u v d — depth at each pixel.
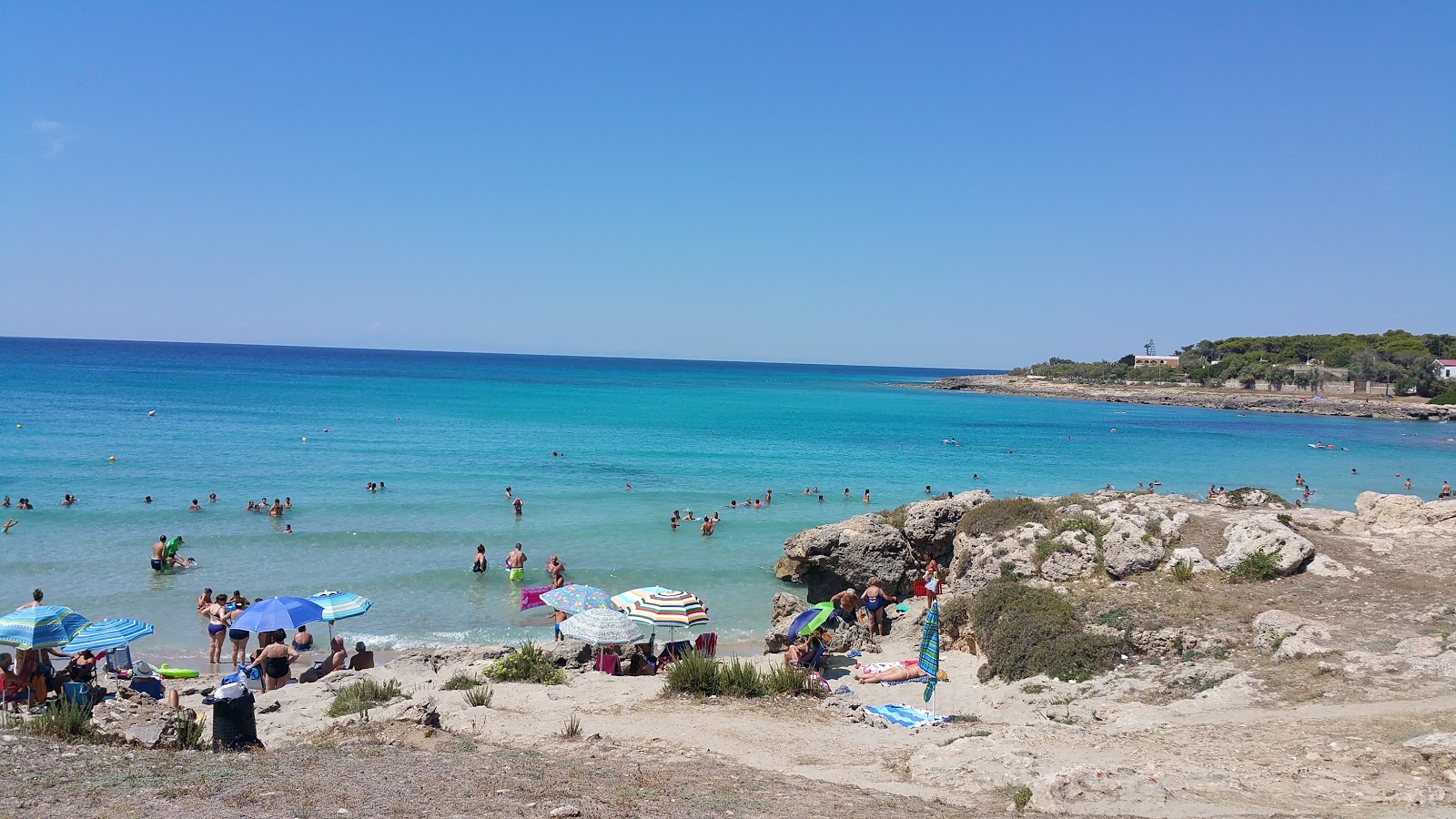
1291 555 18.66
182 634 23.86
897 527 29.95
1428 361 161.00
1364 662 13.88
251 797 8.59
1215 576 18.92
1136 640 16.89
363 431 75.38
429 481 49.94
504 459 61.12
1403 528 22.31
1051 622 17.77
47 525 35.56
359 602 21.69
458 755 11.40
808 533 30.09
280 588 28.30
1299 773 9.80
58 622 16.72
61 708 11.93
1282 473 66.12
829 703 15.54
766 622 26.92
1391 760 9.86
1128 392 176.75
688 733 13.41
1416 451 84.19
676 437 82.06
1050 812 8.82
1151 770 10.27
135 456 55.22
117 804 8.14
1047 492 55.03
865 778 10.95
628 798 9.27
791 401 151.12
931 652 15.77
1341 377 165.12
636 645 20.34
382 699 15.38
